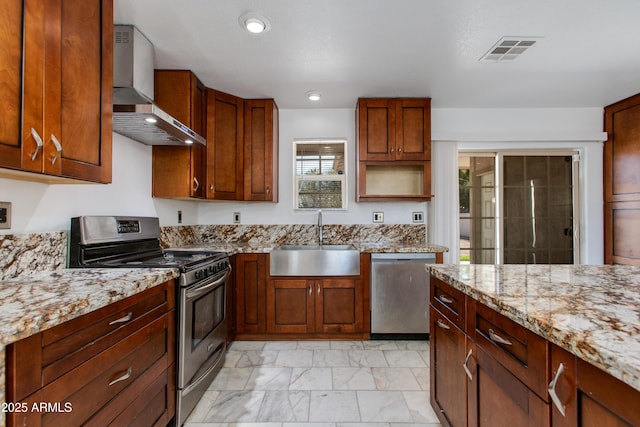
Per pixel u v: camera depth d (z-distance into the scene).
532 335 0.81
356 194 2.96
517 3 1.57
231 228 3.12
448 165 3.04
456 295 1.28
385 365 2.13
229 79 2.42
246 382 1.92
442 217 3.03
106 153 1.33
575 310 0.83
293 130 3.14
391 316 2.53
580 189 3.17
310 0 1.54
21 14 0.95
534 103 2.98
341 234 3.12
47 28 1.03
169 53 2.03
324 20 1.71
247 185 2.79
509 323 0.91
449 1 1.56
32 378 0.77
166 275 1.39
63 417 0.86
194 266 1.64
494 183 3.25
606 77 2.42
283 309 2.55
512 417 0.89
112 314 1.06
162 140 2.11
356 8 1.61
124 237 1.77
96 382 0.98
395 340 2.57
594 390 0.62
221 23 1.73
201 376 1.71
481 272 1.40
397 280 2.53
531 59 2.14
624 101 2.87
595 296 0.98
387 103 2.79
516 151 3.22
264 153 2.82
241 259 2.55
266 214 3.13
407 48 2.00
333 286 2.54
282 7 1.60
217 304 1.99
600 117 3.10
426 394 1.79
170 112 2.22
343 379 1.95
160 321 1.36
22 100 0.95
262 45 1.95
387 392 1.80
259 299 2.55
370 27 1.78
